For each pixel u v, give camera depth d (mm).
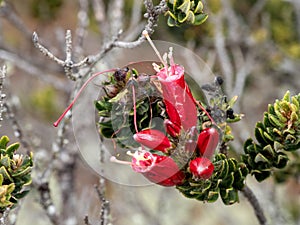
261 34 549
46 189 366
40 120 565
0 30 533
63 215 447
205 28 512
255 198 332
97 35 542
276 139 286
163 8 281
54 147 363
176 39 512
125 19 524
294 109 278
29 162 282
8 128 463
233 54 557
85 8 461
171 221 577
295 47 557
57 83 513
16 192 281
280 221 432
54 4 563
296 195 530
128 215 482
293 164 378
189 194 274
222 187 280
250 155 293
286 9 561
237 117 286
